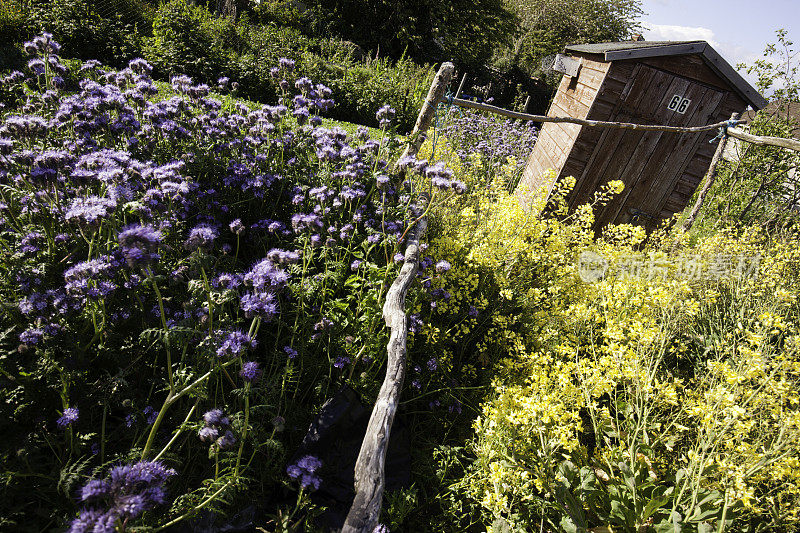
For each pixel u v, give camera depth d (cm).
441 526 289
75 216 235
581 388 314
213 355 222
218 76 1273
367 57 1941
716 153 603
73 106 368
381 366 339
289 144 445
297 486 256
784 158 913
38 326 238
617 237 506
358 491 216
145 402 262
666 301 366
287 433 286
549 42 4128
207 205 380
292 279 341
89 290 236
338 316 329
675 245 529
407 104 1507
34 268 265
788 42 929
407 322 328
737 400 295
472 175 687
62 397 220
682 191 632
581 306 379
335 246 352
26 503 209
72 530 150
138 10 1420
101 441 235
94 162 296
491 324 415
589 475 279
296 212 417
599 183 637
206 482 222
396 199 426
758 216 948
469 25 3272
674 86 581
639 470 290
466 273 413
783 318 430
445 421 354
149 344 276
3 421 215
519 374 369
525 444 297
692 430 307
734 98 578
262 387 262
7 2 1147
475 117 1003
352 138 501
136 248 193
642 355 321
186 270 281
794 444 257
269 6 2555
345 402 290
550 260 472
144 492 169
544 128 841
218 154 429
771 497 272
